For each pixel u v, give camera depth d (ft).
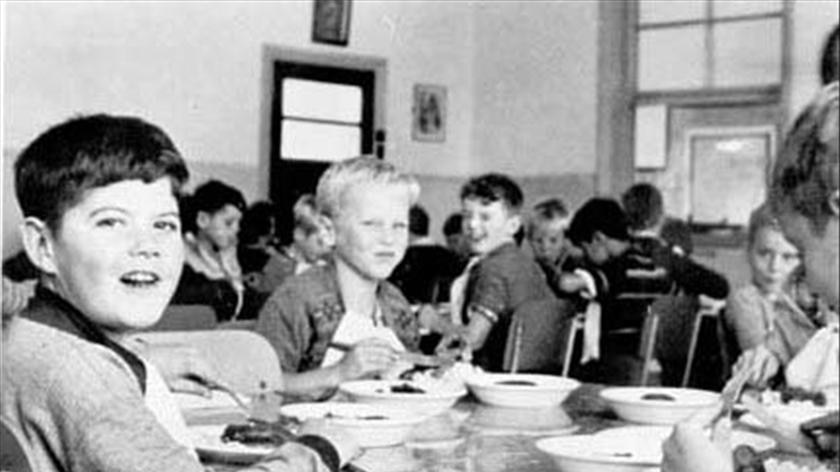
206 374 7.06
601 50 24.63
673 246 18.78
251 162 23.57
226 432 5.67
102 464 4.18
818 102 18.10
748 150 22.18
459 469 5.20
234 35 23.30
